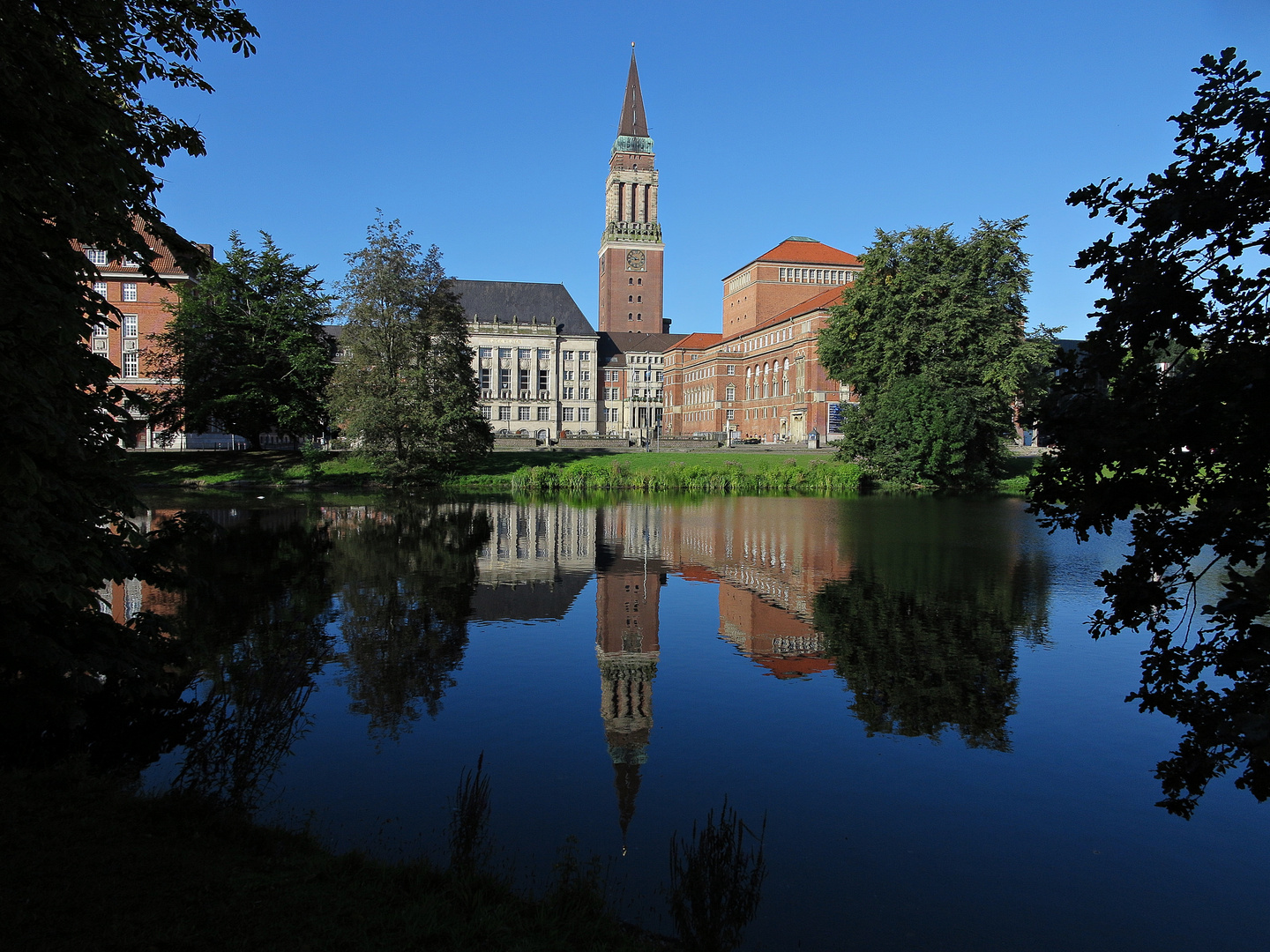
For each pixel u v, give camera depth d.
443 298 61.53
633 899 7.47
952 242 58.41
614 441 106.75
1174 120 5.81
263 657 15.27
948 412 57.47
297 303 65.31
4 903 5.72
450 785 9.98
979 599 21.81
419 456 58.59
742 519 41.56
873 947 6.97
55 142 8.33
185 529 13.62
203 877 6.46
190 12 11.07
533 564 27.23
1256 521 5.53
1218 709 5.90
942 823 9.34
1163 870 8.39
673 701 13.62
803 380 94.25
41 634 10.23
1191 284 5.78
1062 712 13.10
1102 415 5.76
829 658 16.19
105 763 9.80
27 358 8.09
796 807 9.70
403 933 5.89
